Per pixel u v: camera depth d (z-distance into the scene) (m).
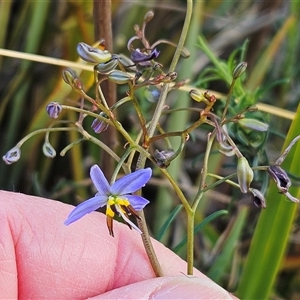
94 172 0.10
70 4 0.19
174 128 0.18
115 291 0.13
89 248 0.14
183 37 0.11
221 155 0.19
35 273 0.13
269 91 0.22
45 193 0.20
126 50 0.22
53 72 0.21
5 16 0.20
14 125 0.20
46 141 0.12
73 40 0.20
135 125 0.20
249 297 0.15
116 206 0.10
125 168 0.12
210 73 0.22
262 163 0.15
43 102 0.19
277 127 0.21
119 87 0.20
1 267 0.12
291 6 0.20
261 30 0.22
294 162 0.13
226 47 0.24
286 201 0.14
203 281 0.12
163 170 0.11
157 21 0.22
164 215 0.19
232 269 0.18
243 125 0.11
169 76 0.10
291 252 0.20
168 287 0.12
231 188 0.21
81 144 0.22
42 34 0.21
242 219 0.17
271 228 0.14
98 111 0.15
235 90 0.16
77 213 0.10
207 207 0.22
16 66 0.22
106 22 0.14
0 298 0.12
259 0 0.24
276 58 0.23
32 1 0.21
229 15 0.25
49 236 0.13
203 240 0.20
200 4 0.19
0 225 0.13
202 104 0.22
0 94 0.22
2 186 0.20
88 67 0.16
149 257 0.12
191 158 0.23
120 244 0.14
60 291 0.13
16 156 0.11
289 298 0.20
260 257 0.15
